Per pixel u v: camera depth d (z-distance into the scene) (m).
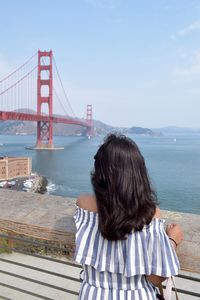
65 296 4.66
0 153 114.00
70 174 73.75
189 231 1.54
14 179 67.31
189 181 64.44
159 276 1.29
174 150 141.25
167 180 65.06
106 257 1.33
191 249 1.43
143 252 1.29
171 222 1.63
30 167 72.38
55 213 1.83
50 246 2.07
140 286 1.33
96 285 1.37
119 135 1.43
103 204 1.31
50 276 5.22
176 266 1.27
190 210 44.09
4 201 2.05
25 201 2.02
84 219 1.42
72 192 57.78
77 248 1.38
